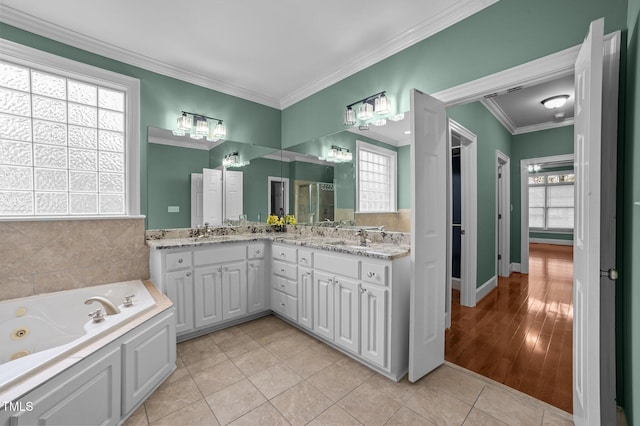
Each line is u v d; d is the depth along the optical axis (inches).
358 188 107.6
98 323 63.1
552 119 173.9
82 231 93.0
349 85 113.7
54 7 79.6
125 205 103.3
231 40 96.0
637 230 47.9
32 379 44.6
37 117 88.5
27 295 83.7
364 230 102.5
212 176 122.6
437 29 85.3
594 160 45.1
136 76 105.0
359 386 72.9
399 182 94.6
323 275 92.2
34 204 88.2
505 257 183.6
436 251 79.6
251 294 113.1
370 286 78.0
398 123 95.2
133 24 87.3
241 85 130.1
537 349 91.0
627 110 55.4
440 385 73.2
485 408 64.7
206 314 101.0
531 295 144.7
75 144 95.0
